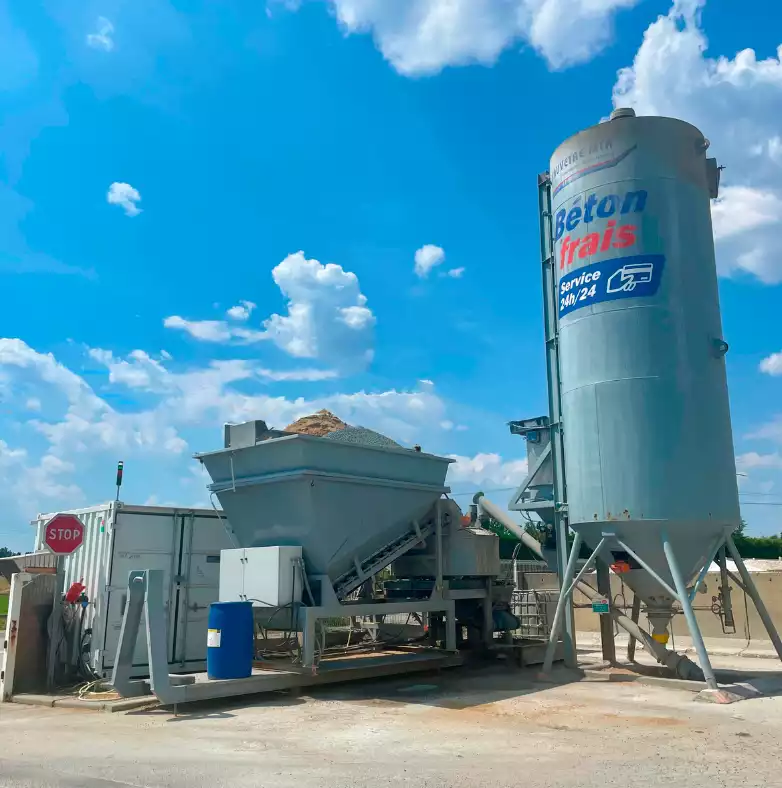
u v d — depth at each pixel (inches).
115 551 539.2
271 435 521.7
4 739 335.9
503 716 383.9
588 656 676.7
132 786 249.3
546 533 644.7
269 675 439.8
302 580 483.5
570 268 551.8
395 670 509.0
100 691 480.1
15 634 477.7
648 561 512.7
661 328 510.6
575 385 536.4
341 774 263.6
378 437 546.3
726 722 365.7
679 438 497.0
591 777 259.6
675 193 532.4
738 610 857.5
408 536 563.8
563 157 571.5
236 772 267.1
